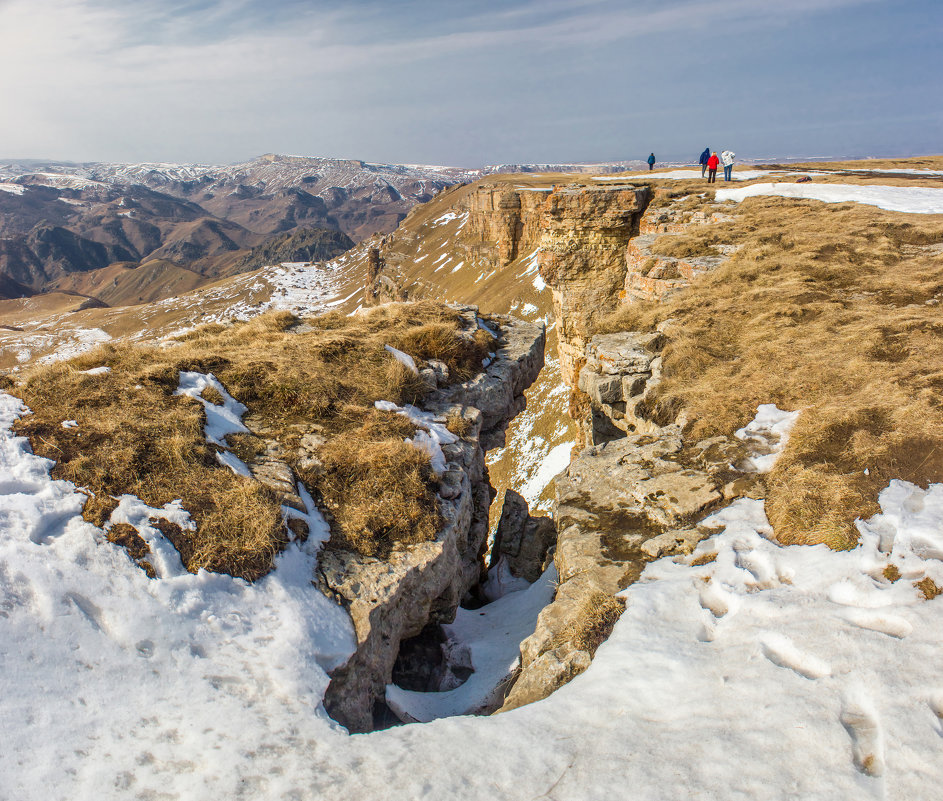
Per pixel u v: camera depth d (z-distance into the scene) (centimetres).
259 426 1186
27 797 499
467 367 1595
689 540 872
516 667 959
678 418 1266
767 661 597
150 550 772
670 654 645
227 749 566
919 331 1287
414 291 15775
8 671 589
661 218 2895
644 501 1001
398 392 1371
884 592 649
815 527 795
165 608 709
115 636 665
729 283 1878
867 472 870
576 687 634
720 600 730
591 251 3288
